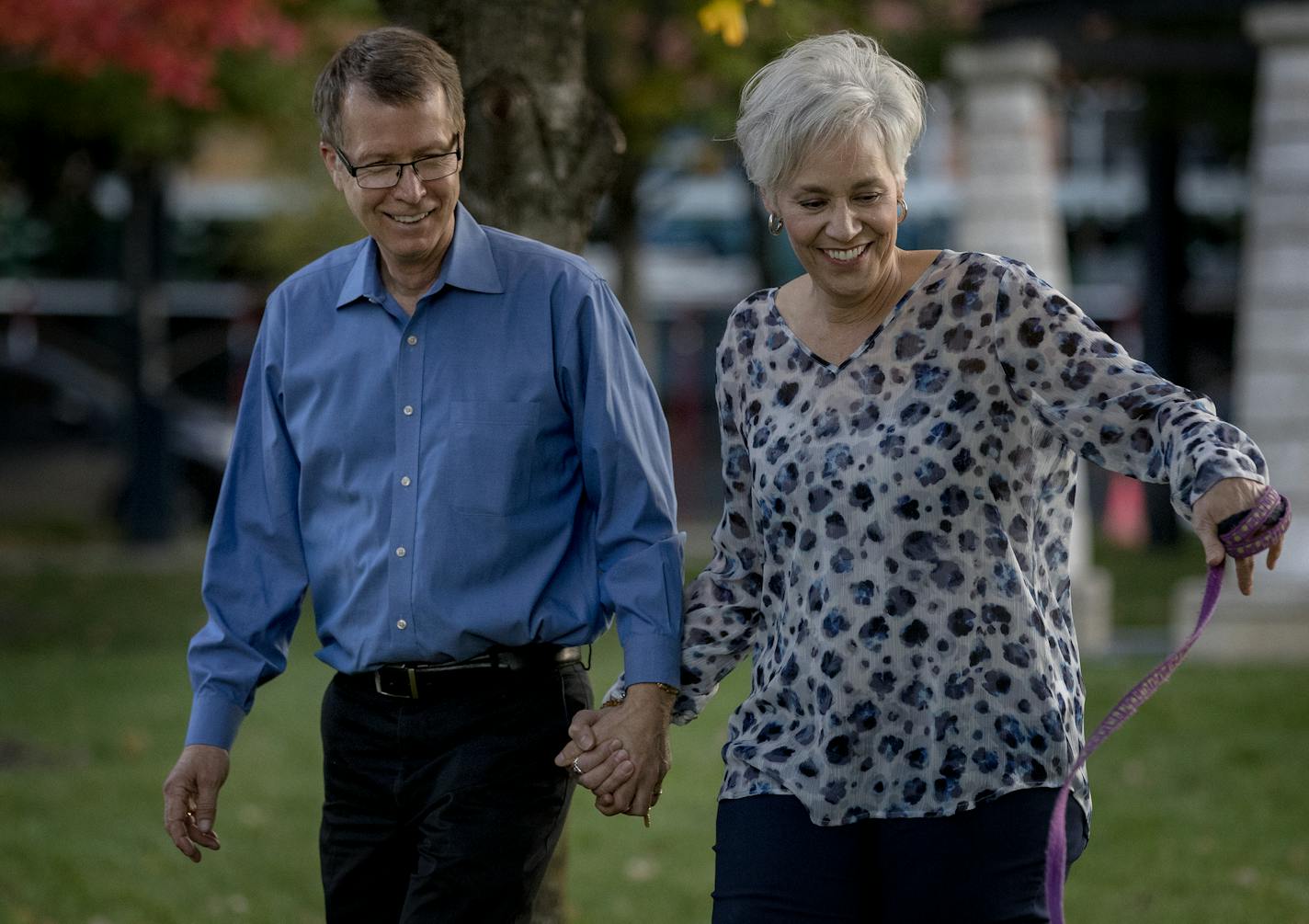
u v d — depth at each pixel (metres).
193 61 26.11
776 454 7.01
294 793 17.50
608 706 7.64
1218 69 30.70
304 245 36.97
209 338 66.31
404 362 7.69
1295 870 14.36
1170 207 42.00
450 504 7.57
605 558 7.77
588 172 9.28
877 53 6.88
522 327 7.70
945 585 6.71
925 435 6.74
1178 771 18.02
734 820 7.03
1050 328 6.70
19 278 68.69
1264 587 26.20
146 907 13.51
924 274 6.89
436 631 7.55
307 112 32.84
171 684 24.06
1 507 49.50
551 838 7.71
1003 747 6.69
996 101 28.34
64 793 17.38
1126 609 32.03
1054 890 6.21
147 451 42.22
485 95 9.09
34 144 38.16
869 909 6.89
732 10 12.01
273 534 8.06
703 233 65.81
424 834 7.60
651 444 7.81
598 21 29.61
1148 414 6.48
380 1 9.38
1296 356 26.23
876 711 6.76
